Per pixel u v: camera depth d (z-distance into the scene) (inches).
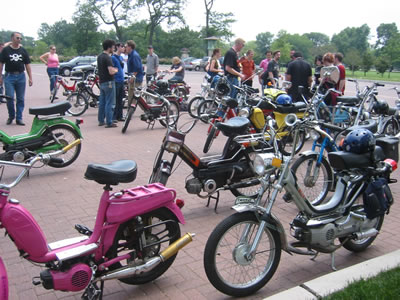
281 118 306.2
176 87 539.2
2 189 114.7
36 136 264.7
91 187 242.1
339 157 143.9
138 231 129.7
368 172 151.9
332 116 352.5
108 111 417.7
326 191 218.1
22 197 224.1
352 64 1948.8
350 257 165.0
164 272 147.1
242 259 134.0
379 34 3592.5
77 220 195.0
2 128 393.7
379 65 1750.7
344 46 3373.5
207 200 227.1
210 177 202.4
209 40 1070.4
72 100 504.4
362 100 340.8
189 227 191.2
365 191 150.3
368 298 124.1
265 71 554.6
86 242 126.7
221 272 142.6
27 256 118.6
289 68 408.8
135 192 134.3
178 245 136.2
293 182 139.9
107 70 408.8
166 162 193.5
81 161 295.9
